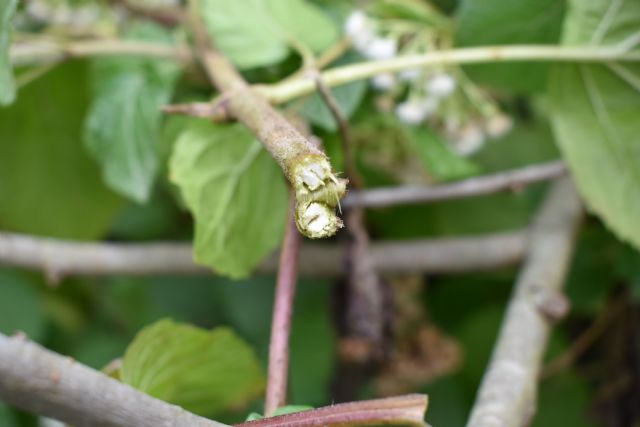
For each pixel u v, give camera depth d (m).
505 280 0.70
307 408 0.40
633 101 0.54
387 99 0.58
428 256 0.60
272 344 0.44
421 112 0.57
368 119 0.59
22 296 0.72
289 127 0.36
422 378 0.61
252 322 0.70
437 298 0.70
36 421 0.67
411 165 0.62
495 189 0.59
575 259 0.65
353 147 0.60
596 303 0.64
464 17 0.55
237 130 0.50
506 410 0.46
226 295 0.71
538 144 0.70
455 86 0.58
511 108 0.70
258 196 0.50
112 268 0.62
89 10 0.60
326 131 0.57
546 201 0.61
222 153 0.50
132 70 0.59
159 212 0.74
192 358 0.45
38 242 0.61
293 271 0.46
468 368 0.69
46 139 0.65
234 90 0.45
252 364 0.47
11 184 0.65
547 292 0.52
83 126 0.65
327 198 0.32
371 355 0.56
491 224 0.67
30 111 0.63
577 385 0.70
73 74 0.63
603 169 0.54
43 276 0.74
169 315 0.72
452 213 0.67
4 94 0.45
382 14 0.57
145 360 0.43
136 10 0.61
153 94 0.59
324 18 0.56
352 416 0.37
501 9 0.54
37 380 0.34
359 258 0.56
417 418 0.36
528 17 0.55
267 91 0.47
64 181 0.66
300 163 0.33
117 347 0.73
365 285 0.56
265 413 0.43
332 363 0.64
